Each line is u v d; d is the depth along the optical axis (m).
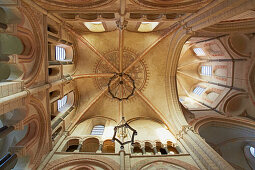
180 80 19.64
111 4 8.15
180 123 11.58
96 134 12.13
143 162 8.65
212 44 14.38
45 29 8.42
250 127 11.84
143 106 14.40
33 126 8.40
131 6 8.33
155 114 13.73
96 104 14.08
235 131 12.75
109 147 11.39
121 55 13.64
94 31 13.23
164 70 14.16
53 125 10.07
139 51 14.12
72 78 12.10
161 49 13.63
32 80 7.48
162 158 8.93
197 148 8.93
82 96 13.94
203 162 8.16
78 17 9.82
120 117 13.39
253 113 12.70
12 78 6.96
